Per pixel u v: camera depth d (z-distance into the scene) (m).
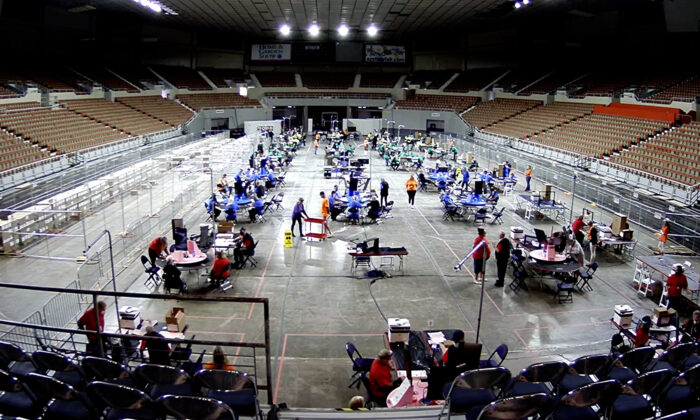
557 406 6.01
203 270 16.91
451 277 16.55
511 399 5.41
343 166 34.16
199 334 12.55
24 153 29.86
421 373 9.95
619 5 44.31
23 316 12.90
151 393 6.83
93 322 9.86
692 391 6.95
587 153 35.22
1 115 32.88
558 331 12.93
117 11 47.91
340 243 19.98
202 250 16.89
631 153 32.06
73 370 6.69
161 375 6.40
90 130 39.06
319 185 31.34
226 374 6.32
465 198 24.30
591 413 6.33
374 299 14.77
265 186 28.95
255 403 6.36
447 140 48.50
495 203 24.12
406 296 15.01
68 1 43.69
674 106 36.25
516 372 10.98
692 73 39.69
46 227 19.78
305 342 12.23
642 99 39.47
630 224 22.41
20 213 18.61
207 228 17.42
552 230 21.72
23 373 7.33
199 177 29.53
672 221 19.27
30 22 44.75
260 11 44.66
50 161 30.19
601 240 18.41
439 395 8.62
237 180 24.22
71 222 21.38
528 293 15.31
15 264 16.61
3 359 7.16
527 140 43.31
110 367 6.50
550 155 38.84
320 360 11.41
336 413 6.79
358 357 10.98
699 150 28.77
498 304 14.52
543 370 6.75
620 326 12.67
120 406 5.65
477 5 40.59
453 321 13.41
